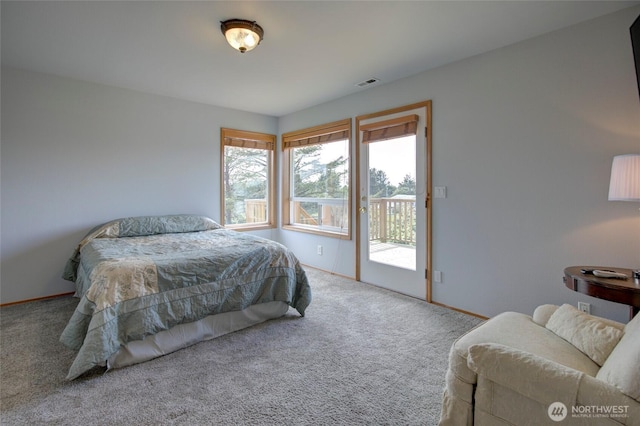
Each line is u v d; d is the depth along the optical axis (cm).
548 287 240
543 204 241
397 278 344
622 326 137
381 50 264
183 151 407
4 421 151
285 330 252
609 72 210
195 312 222
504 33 236
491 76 265
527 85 246
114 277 198
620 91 206
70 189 333
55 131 323
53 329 251
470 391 126
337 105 401
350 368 199
